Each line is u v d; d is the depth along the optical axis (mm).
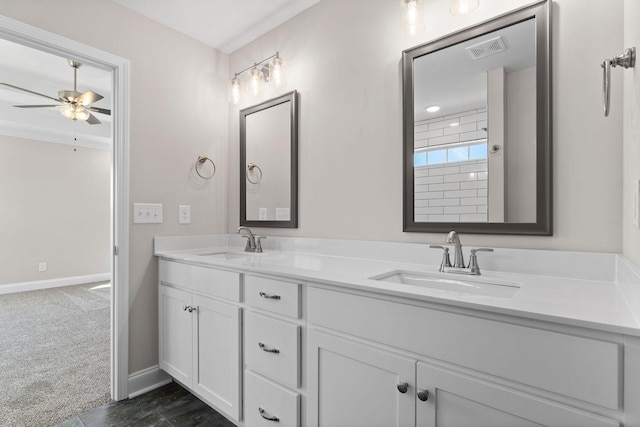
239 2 1927
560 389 729
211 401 1628
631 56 852
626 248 1020
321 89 1901
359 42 1741
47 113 4320
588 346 699
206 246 2295
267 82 2205
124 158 1904
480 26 1360
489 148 1338
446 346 891
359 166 1728
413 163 1530
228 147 2455
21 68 3072
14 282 4551
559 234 1196
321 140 1896
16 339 2770
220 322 1586
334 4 1854
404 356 972
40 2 1641
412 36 1515
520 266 1260
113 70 1914
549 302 829
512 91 1292
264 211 2191
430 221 1479
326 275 1203
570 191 1174
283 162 2080
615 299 866
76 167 5121
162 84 2100
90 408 1768
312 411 1202
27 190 4676
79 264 5129
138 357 1953
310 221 1945
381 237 1642
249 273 1445
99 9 1842
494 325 816
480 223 1353
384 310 1014
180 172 2176
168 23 2111
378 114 1660
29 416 1685
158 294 2043
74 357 2418
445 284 1274
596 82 1127
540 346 754
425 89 1505
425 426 924
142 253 1986
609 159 1101
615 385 668
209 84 2352
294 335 1255
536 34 1234
